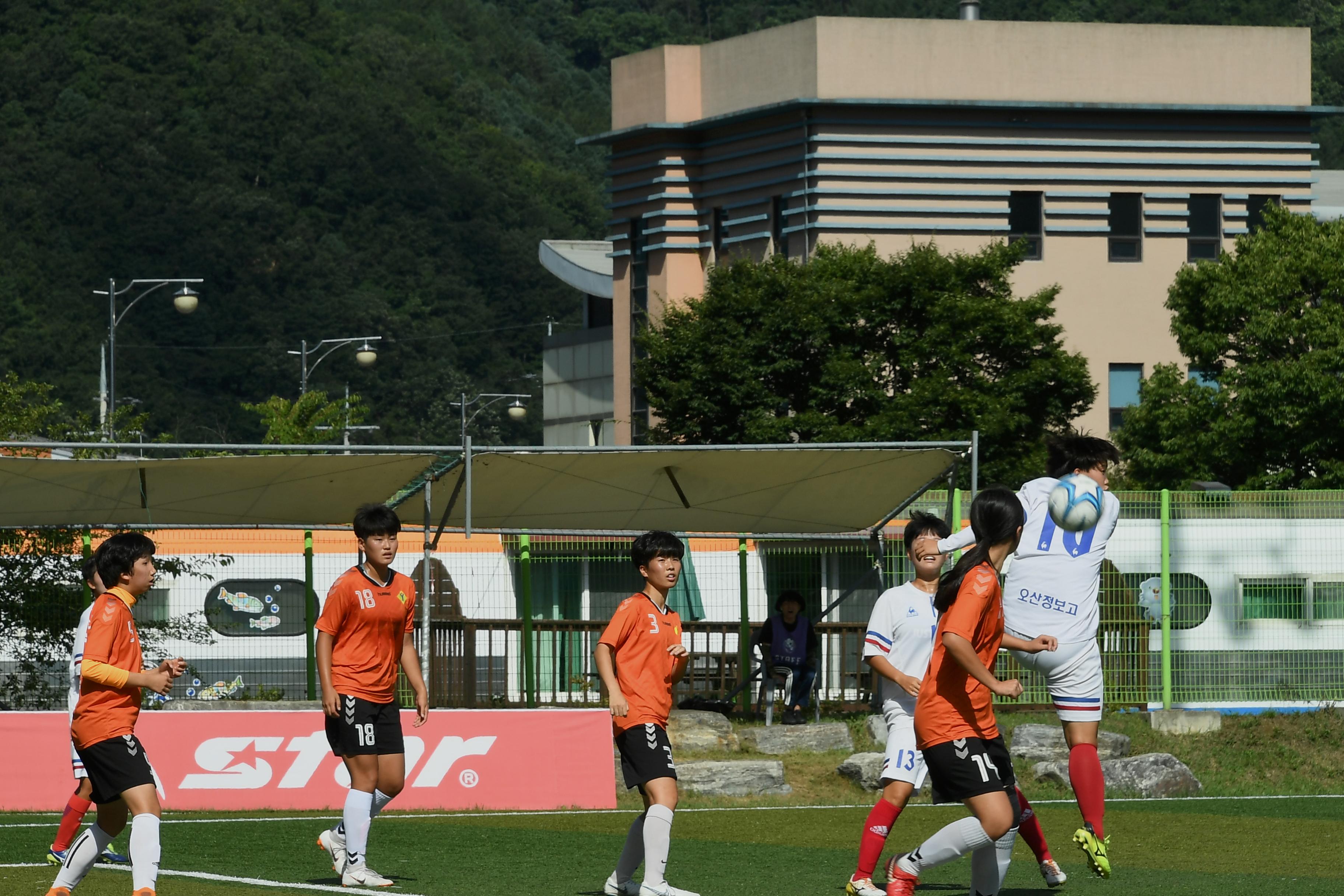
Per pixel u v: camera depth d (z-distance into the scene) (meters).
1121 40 146.00
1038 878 35.91
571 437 187.75
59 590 63.19
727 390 114.94
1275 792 55.66
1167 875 36.12
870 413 115.31
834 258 120.75
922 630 33.97
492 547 77.62
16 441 56.16
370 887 34.72
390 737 35.06
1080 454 35.59
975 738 28.80
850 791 54.25
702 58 150.00
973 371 116.69
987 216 140.75
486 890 34.69
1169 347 146.00
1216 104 146.12
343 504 61.78
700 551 77.75
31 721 49.25
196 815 47.88
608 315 193.62
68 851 36.78
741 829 45.16
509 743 50.25
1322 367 108.62
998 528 28.97
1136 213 146.00
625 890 33.16
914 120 139.38
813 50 138.75
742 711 67.69
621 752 32.66
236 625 71.56
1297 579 66.94
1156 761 54.28
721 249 147.88
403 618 35.09
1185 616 66.38
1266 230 123.31
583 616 76.81
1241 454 111.88
